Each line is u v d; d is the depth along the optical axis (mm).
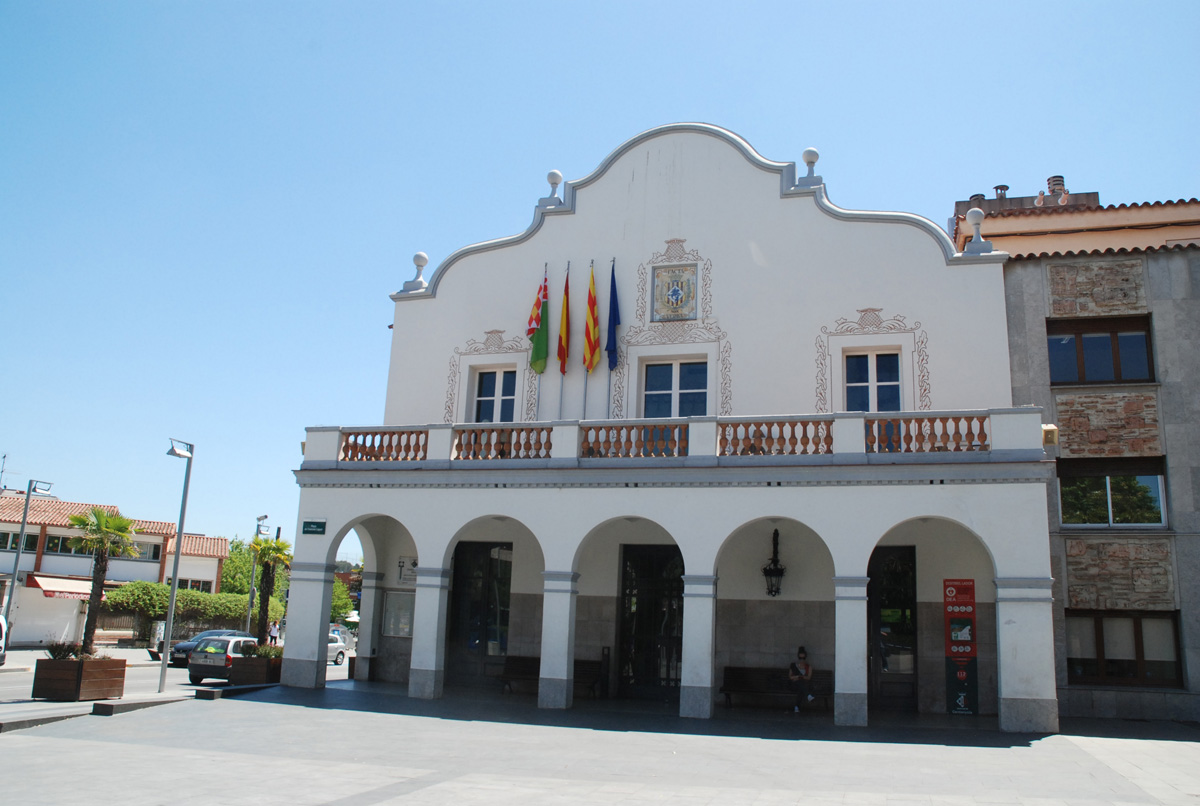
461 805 9469
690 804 9656
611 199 22672
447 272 23844
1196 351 19609
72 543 52812
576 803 9641
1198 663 18344
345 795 9992
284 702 18234
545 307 22469
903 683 19141
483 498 19531
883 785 10969
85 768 11664
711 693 17203
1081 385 19938
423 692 19172
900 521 16781
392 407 23500
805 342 20516
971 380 19375
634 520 21406
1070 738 15000
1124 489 19531
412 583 23547
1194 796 10367
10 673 30719
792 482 17500
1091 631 19188
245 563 72312
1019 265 20734
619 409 21484
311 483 20938
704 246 21672
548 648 18391
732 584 20297
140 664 36625
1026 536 16125
